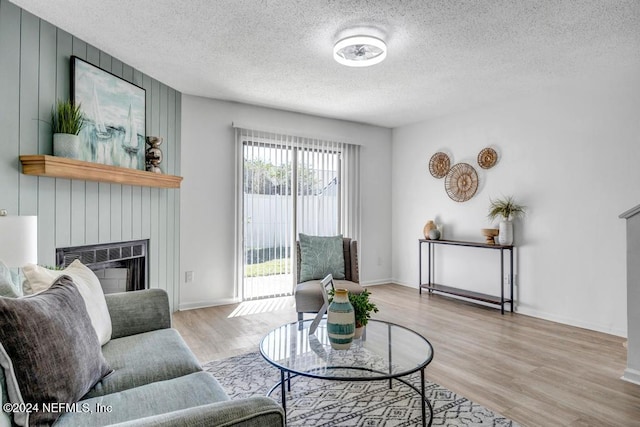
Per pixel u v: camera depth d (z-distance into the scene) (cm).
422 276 510
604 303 331
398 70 329
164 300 203
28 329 107
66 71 267
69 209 270
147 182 326
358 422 186
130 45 286
